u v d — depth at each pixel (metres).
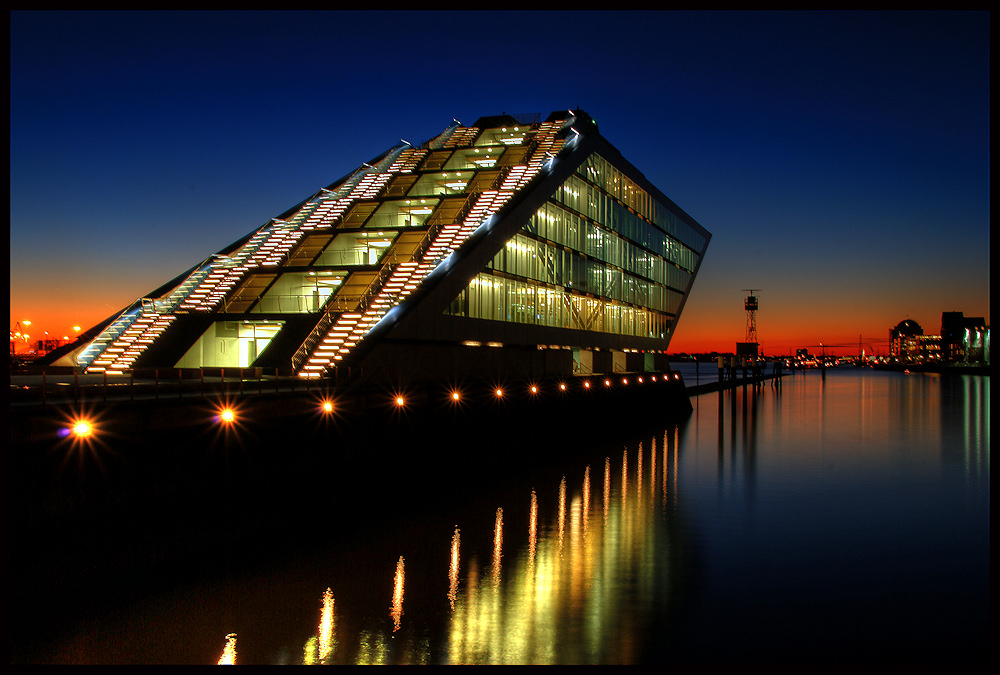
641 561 21.98
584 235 60.44
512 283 48.38
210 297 42.62
